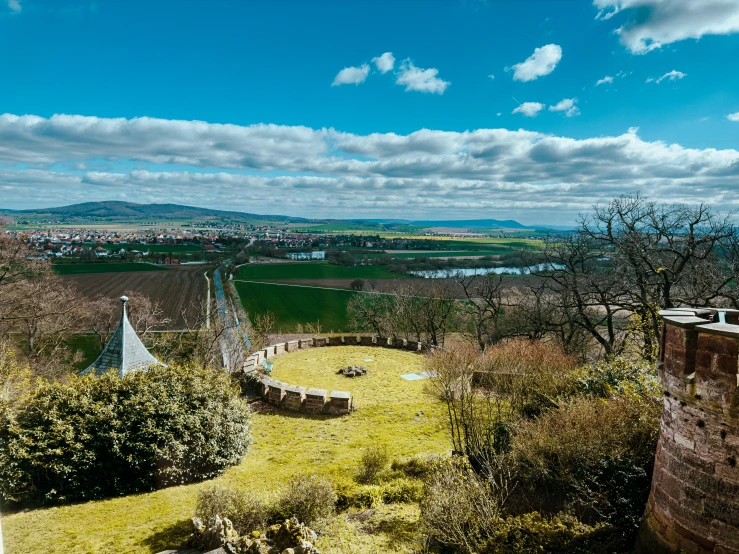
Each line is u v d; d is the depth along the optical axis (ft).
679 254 83.71
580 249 107.24
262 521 41.50
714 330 25.09
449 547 38.19
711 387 25.50
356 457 61.72
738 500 24.49
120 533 41.50
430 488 42.93
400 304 188.65
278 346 122.62
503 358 65.26
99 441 50.62
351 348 129.08
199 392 58.85
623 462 39.42
